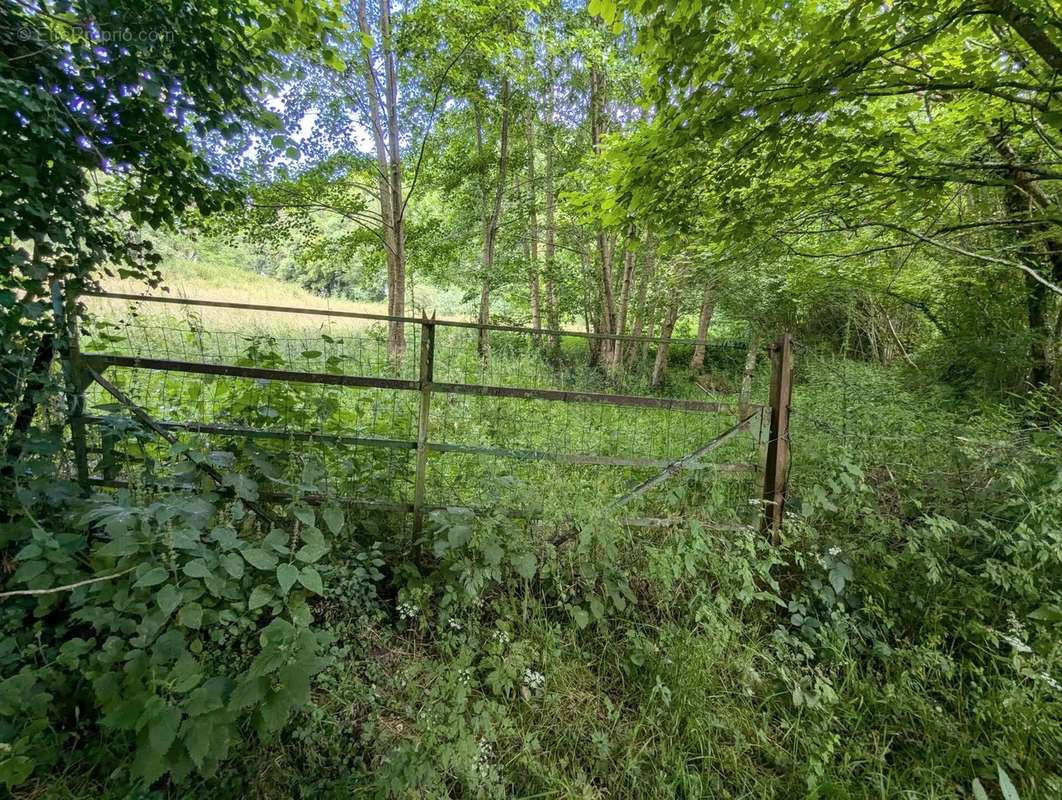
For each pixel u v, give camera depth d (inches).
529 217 473.1
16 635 70.6
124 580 70.6
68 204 93.1
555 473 109.2
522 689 81.1
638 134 138.3
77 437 95.9
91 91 93.7
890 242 223.8
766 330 380.5
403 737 73.0
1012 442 112.7
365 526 105.2
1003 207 199.9
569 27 371.2
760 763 78.6
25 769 55.8
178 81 100.9
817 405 173.6
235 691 58.4
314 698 75.8
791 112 117.3
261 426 105.2
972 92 125.6
